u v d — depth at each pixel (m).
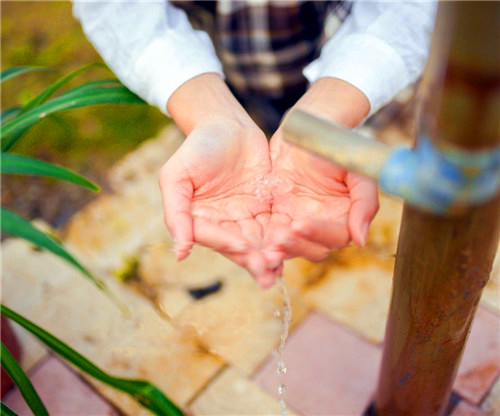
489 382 0.71
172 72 0.58
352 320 0.77
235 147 0.54
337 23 0.71
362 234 0.47
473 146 0.28
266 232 0.50
